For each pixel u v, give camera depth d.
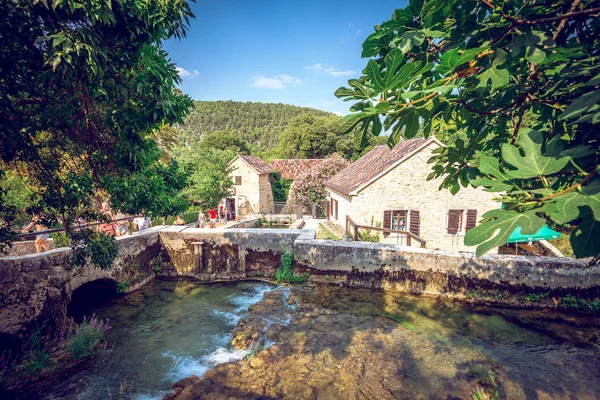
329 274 10.18
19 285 6.38
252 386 5.41
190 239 11.84
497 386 5.21
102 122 4.16
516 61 1.97
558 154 1.31
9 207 4.75
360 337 6.86
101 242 5.91
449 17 1.87
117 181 4.88
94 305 9.25
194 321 8.25
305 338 6.85
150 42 3.90
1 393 5.42
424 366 5.81
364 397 5.07
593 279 7.78
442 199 12.70
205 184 22.38
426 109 1.72
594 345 6.37
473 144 2.33
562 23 1.73
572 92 1.86
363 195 12.89
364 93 1.70
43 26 3.00
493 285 8.38
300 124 42.97
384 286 9.56
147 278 11.32
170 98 4.22
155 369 6.23
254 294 10.02
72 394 5.52
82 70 3.20
